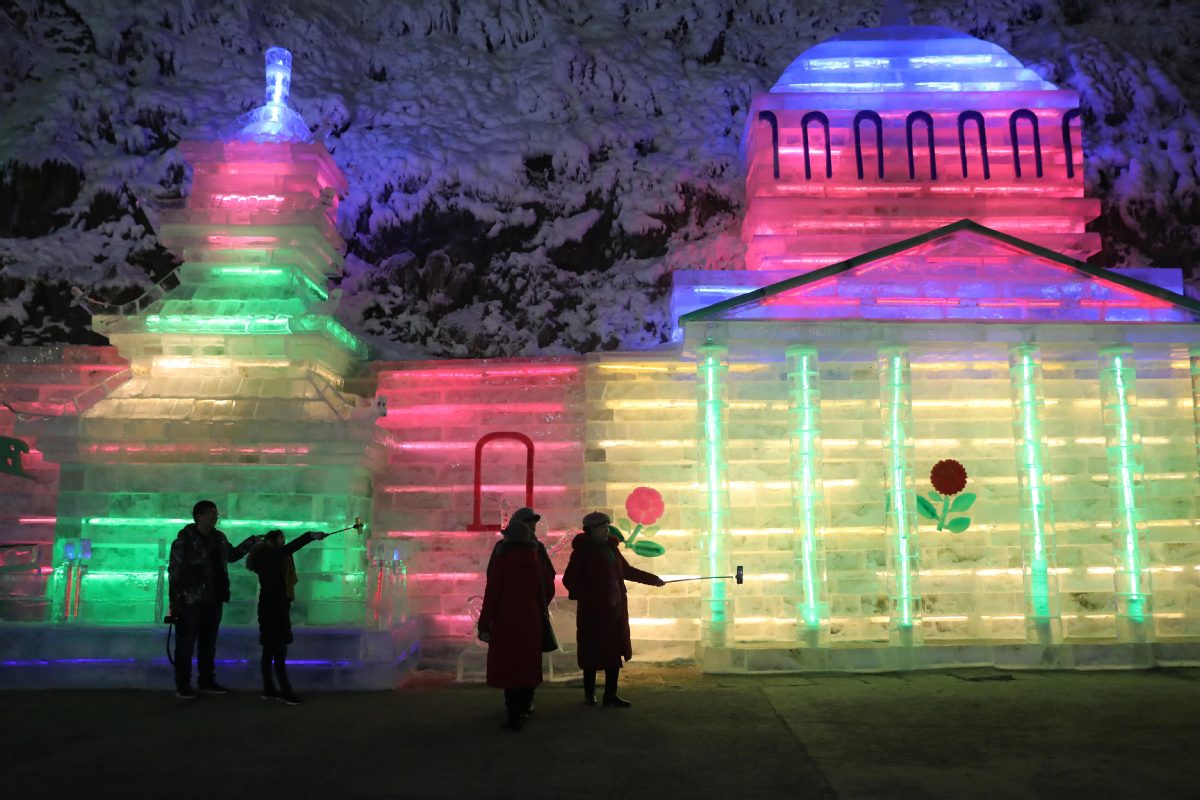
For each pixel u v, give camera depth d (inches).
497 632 293.1
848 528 462.0
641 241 668.7
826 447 469.1
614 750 265.4
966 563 461.1
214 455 427.8
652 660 445.4
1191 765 247.6
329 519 430.0
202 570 354.3
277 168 491.8
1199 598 455.5
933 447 469.7
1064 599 459.5
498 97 751.1
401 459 479.2
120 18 733.3
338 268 518.6
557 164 695.7
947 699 344.2
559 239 662.5
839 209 541.3
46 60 714.2
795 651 410.9
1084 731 289.4
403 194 673.6
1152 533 462.6
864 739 279.4
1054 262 431.2
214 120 695.7
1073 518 466.0
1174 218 669.3
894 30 599.2
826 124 562.3
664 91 756.0
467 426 482.0
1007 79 577.3
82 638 380.5
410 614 450.0
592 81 752.3
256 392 449.7
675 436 472.7
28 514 462.9
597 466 468.4
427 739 279.7
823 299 432.1
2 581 400.5
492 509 469.4
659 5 826.8
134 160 652.1
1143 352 455.8
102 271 602.5
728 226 680.4
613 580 339.0
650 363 480.4
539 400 484.4
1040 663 415.8
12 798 218.5
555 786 228.7
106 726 299.0
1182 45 778.8
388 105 743.1
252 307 458.3
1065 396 476.4
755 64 801.6
